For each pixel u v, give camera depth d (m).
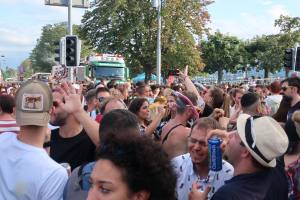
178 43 40.47
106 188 1.80
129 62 40.53
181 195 3.56
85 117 3.65
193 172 3.59
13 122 5.48
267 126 2.72
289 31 36.34
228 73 64.75
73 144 4.25
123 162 1.79
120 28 39.94
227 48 57.09
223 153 3.17
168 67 40.59
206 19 41.59
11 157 2.96
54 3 18.89
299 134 3.81
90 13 40.81
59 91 3.91
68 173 3.32
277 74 49.56
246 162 2.78
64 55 16.78
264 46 53.94
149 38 40.06
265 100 8.50
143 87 10.92
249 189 2.65
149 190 1.83
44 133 3.08
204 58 57.38
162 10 38.66
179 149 4.77
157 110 6.03
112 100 5.52
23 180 2.89
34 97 2.95
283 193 2.85
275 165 2.85
